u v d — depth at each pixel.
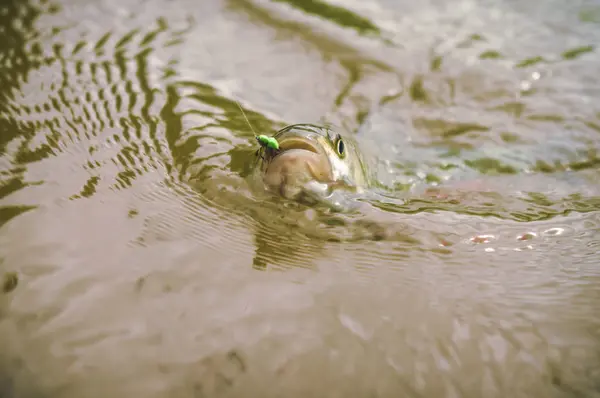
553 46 0.74
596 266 0.42
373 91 0.66
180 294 0.39
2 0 0.71
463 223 0.47
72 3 0.72
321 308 0.39
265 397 0.35
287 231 0.45
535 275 0.42
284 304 0.39
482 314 0.39
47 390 0.35
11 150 0.50
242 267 0.41
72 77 0.60
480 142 0.61
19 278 0.39
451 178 0.55
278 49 0.70
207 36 0.70
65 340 0.36
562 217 0.48
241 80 0.64
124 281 0.39
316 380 0.35
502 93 0.67
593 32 0.76
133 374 0.35
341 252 0.43
